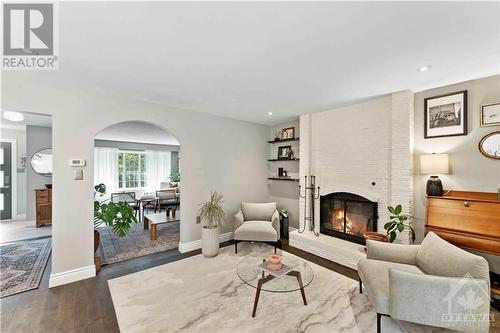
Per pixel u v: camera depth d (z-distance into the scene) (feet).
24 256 10.86
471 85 8.09
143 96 9.94
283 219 14.10
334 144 12.12
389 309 5.66
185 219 12.07
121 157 24.09
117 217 10.53
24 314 6.71
